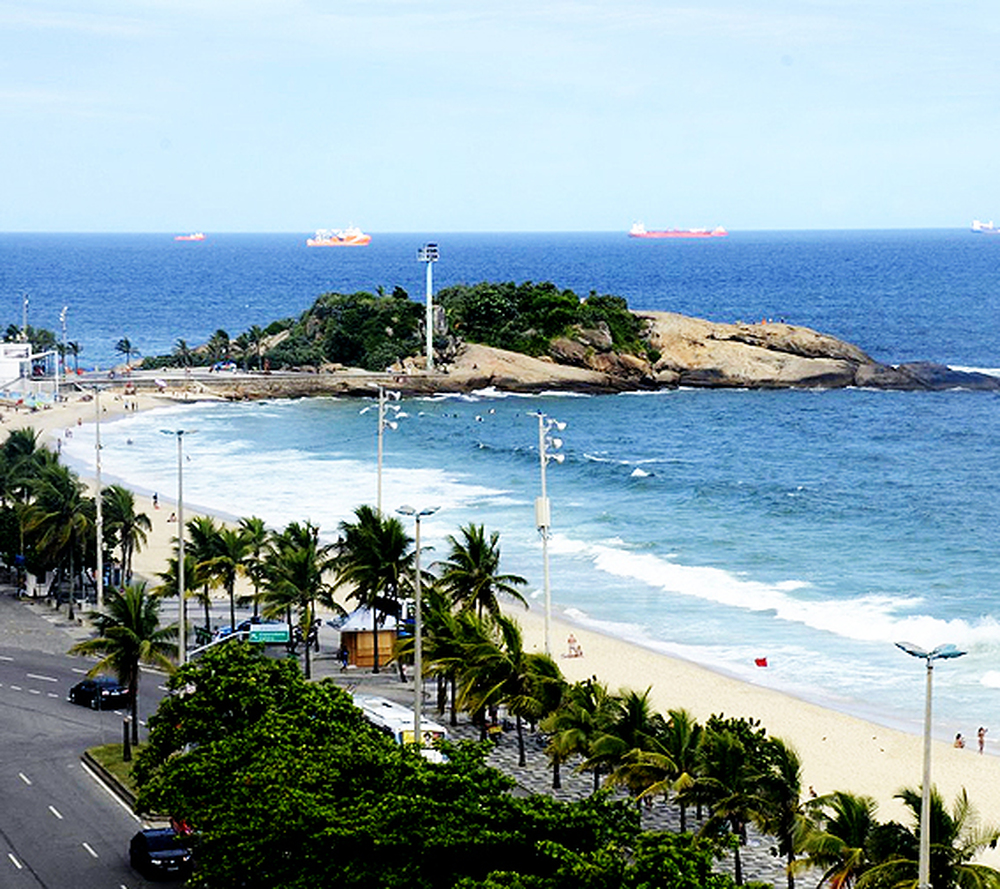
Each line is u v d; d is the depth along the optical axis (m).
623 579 146.75
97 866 71.25
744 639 125.56
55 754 89.88
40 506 131.00
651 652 122.00
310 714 72.25
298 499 186.88
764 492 195.38
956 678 113.88
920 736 100.94
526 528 170.38
